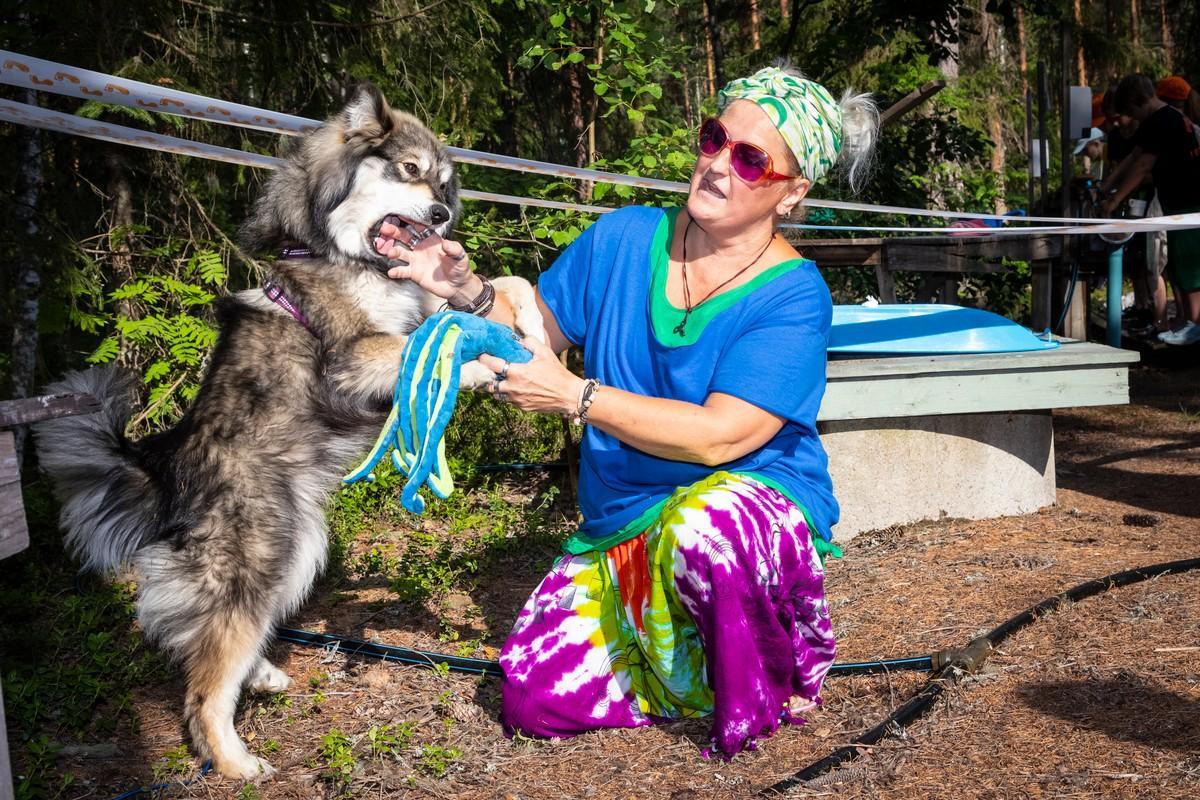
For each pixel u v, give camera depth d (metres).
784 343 2.74
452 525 5.00
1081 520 4.69
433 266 2.97
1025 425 4.81
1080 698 2.84
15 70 2.51
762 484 2.79
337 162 3.42
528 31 8.56
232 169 6.52
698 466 2.82
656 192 6.00
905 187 9.88
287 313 3.24
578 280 3.17
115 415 3.09
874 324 5.14
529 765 2.75
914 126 10.64
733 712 2.61
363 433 3.27
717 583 2.59
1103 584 3.67
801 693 2.93
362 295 3.31
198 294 5.38
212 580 2.95
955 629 3.42
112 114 5.39
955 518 4.77
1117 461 6.05
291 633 3.69
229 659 2.92
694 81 16.77
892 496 4.69
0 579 4.26
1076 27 17.42
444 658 3.42
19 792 2.61
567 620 2.92
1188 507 4.90
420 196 3.50
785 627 2.81
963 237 7.13
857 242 7.52
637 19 6.79
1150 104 7.93
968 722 2.77
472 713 3.07
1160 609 3.42
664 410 2.64
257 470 3.07
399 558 4.65
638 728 2.92
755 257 2.87
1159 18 24.80
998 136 17.36
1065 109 7.86
